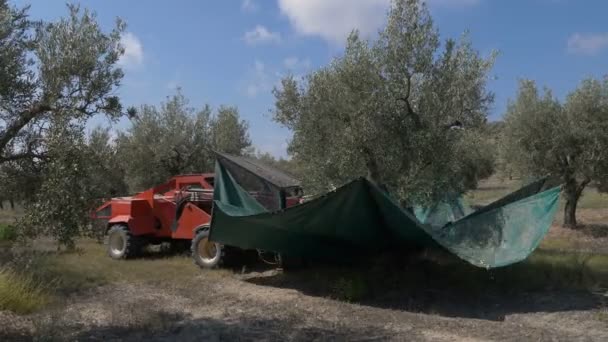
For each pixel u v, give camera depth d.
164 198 13.34
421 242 9.82
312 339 6.95
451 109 10.52
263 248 10.80
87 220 5.93
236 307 8.73
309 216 9.20
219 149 22.09
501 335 7.14
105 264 12.02
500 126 19.17
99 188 6.16
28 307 7.68
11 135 6.21
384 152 10.25
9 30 6.13
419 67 10.13
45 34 6.39
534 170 18.05
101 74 6.50
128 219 13.05
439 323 7.80
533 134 18.00
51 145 5.75
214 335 7.08
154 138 21.28
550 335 7.11
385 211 8.78
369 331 7.36
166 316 7.90
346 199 8.58
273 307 8.77
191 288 10.07
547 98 17.91
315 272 11.16
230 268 11.77
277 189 11.68
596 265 10.72
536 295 9.20
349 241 10.27
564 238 16.92
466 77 10.46
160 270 11.54
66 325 7.14
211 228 10.25
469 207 13.35
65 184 5.62
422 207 11.59
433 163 10.25
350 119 10.28
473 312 8.48
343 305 8.93
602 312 8.12
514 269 10.16
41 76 6.32
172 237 13.14
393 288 9.88
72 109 6.09
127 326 7.43
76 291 9.52
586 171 17.25
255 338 6.96
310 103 10.99
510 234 9.52
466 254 8.90
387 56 10.16
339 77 10.35
